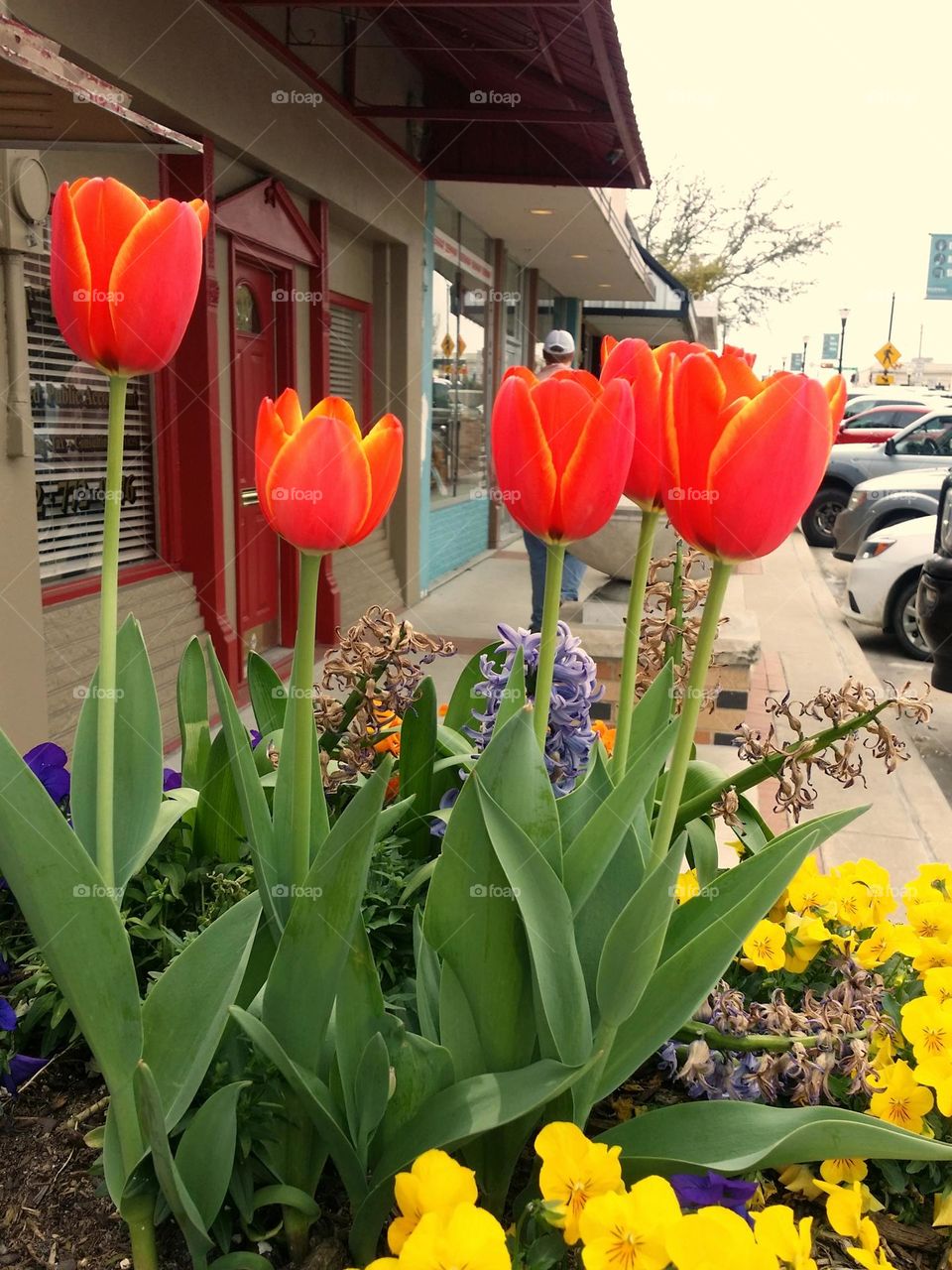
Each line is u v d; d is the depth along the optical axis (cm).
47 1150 143
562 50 597
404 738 186
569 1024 114
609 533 841
